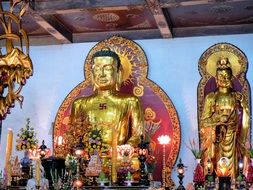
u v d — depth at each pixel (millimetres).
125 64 12688
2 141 12992
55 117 12766
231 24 12484
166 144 12109
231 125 11445
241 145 11547
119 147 10844
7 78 4082
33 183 7570
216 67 12234
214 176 10414
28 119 11914
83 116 12008
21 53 4102
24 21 12281
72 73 13062
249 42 12367
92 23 12562
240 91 11961
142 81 12547
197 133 12172
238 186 9266
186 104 12375
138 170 10727
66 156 10008
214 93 11883
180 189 9148
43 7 10898
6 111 4082
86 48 13117
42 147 10055
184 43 12648
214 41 12508
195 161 12016
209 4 11062
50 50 13242
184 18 12086
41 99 13078
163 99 12328
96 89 12438
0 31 11625
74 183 8805
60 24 12477
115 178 10227
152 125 12266
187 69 12516
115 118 11984
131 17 12102
